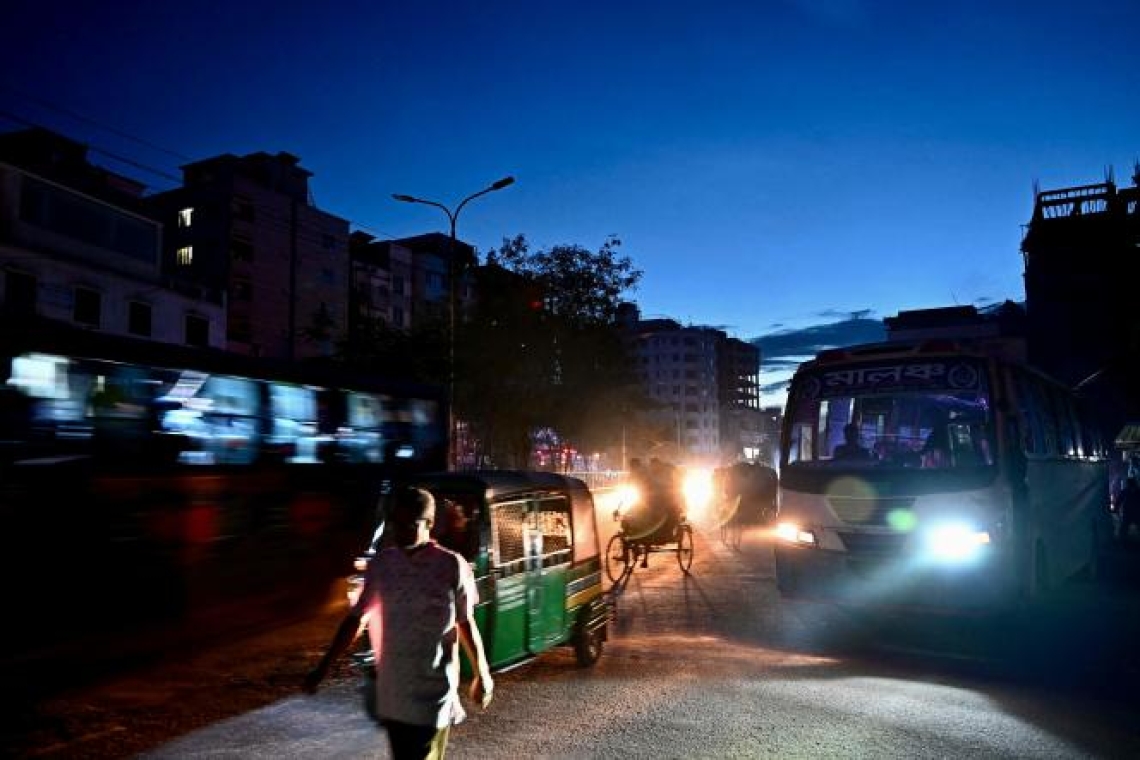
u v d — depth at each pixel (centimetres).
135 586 786
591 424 4666
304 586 1017
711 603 1088
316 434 1070
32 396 718
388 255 6194
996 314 5562
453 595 353
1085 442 1345
